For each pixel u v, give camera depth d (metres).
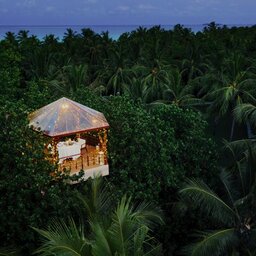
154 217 15.45
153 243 17.48
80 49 57.22
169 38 67.88
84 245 10.64
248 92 36.75
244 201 16.17
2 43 39.97
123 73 45.06
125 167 17.00
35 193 14.10
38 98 20.78
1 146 14.70
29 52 49.38
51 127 15.07
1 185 14.05
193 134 19.67
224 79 39.22
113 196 15.15
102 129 16.14
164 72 44.31
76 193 14.62
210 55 51.19
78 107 16.06
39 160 14.55
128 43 60.78
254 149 19.34
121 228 10.61
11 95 27.62
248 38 66.25
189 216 18.48
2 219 14.00
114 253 10.38
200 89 44.69
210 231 15.73
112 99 19.70
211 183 19.80
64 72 44.53
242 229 15.80
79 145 16.41
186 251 15.04
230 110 36.88
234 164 20.91
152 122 18.39
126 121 17.39
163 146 17.88
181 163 19.05
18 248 14.24
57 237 10.87
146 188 17.02
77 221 14.64
